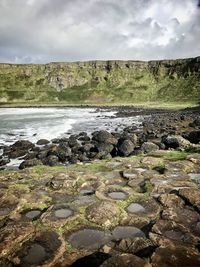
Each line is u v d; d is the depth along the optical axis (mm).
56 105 122125
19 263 4648
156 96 141125
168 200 7027
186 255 4727
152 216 6242
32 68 168750
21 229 5688
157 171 9703
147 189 7883
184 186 8078
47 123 41531
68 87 162250
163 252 4809
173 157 11703
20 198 7273
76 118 52219
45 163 16250
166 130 28031
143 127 33156
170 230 5586
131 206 6789
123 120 47156
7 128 34969
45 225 5867
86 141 23312
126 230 5711
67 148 18859
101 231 5676
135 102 134375
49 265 4598
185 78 145500
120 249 5051
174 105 101375
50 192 7773
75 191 7855
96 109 87812
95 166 10656
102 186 8188
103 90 156125
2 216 6297
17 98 146125
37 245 5156
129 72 166125
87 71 170625
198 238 5277
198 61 145875
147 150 15680
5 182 8672
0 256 4848
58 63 170875
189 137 19281
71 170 10133
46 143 23719
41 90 156625
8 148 21547
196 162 10766
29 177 9219
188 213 6340
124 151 16734
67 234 5551
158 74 159625
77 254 4902
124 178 9047
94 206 6766
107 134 22672
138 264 4430
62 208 6656
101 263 4641
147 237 5410
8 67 166250
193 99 121500
